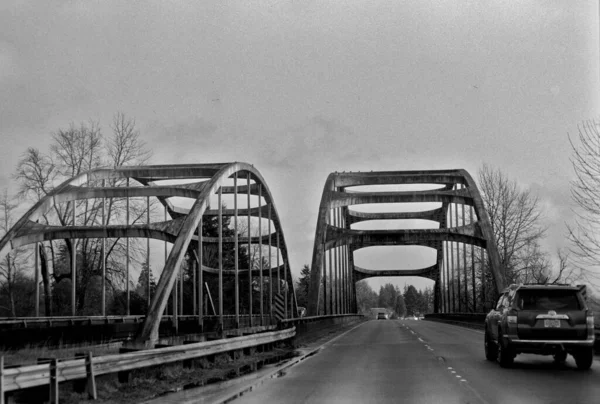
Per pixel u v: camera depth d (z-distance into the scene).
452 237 56.97
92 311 52.62
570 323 16.75
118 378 13.90
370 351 25.36
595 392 12.71
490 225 55.06
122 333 34.47
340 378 15.87
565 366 18.19
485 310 57.00
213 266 76.12
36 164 42.44
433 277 100.62
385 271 101.88
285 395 12.90
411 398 12.16
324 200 60.16
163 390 13.71
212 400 12.30
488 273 63.31
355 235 60.19
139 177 35.50
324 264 58.91
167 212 49.50
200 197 30.20
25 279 55.19
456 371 17.00
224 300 83.62
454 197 57.78
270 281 50.09
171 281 25.89
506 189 57.97
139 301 62.72
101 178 34.47
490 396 12.24
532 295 17.17
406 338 35.88
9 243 28.22
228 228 86.50
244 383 15.04
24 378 9.76
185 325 44.56
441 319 83.62
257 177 43.81
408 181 60.50
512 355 17.56
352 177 61.19
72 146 44.44
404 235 57.53
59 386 12.26
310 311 54.72
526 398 11.91
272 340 24.47
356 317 82.56
